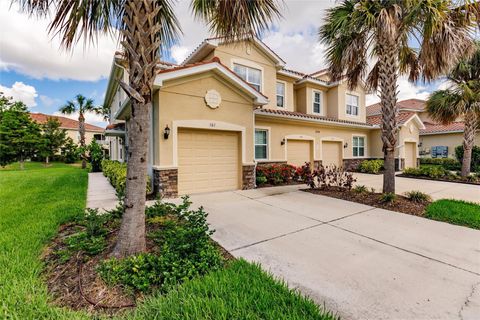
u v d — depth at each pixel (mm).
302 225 5000
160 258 2893
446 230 4762
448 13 6004
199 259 2992
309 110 15586
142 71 3146
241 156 9023
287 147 13125
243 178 9078
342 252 3715
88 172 16359
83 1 3246
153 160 7727
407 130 17359
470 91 10984
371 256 3588
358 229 4789
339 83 15914
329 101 16641
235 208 6348
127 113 10617
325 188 8977
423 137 21125
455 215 5484
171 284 2545
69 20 3283
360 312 2348
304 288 2729
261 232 4555
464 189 9531
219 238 4219
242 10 3721
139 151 3254
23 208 5594
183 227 3920
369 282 2881
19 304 2227
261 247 3859
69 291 2521
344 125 15125
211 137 8516
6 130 21438
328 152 15250
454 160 17781
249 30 4203
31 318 2062
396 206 6449
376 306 2439
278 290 2516
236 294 2361
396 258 3527
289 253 3652
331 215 5750
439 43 6195
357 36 7184
